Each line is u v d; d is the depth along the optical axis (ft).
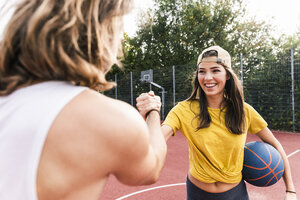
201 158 5.40
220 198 5.27
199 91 5.70
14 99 1.77
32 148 1.56
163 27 65.57
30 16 1.76
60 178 1.58
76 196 1.65
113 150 1.71
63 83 1.89
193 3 64.39
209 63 5.30
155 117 3.15
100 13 1.95
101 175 1.74
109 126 1.69
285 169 5.93
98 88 2.20
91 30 1.88
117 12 2.02
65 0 1.76
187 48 64.59
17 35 1.76
